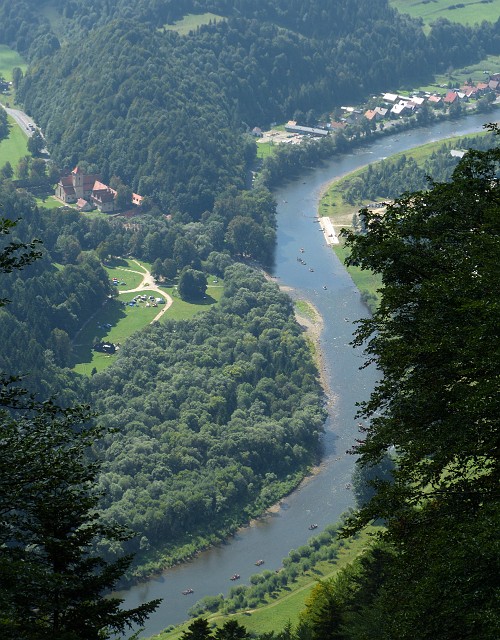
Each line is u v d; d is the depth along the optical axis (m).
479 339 43.25
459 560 36.41
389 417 50.00
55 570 38.25
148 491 197.62
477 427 41.47
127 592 174.62
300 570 176.12
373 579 77.12
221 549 188.25
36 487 38.84
